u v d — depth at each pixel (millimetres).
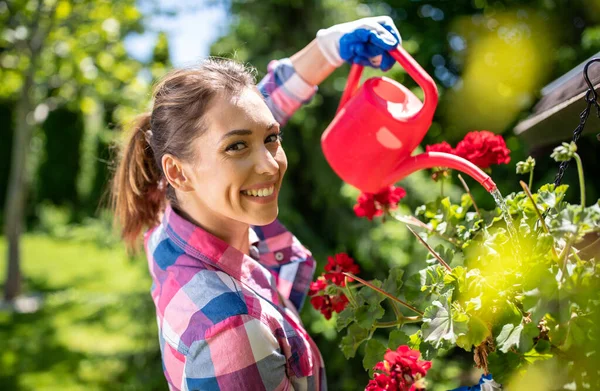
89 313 5785
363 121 1119
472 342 797
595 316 715
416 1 5480
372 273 3270
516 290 802
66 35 5523
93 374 4180
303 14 3227
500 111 4820
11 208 6258
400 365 842
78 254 9312
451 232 1104
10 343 4953
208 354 945
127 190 1282
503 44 4824
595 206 722
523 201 923
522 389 767
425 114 1087
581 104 993
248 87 1040
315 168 3244
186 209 1124
